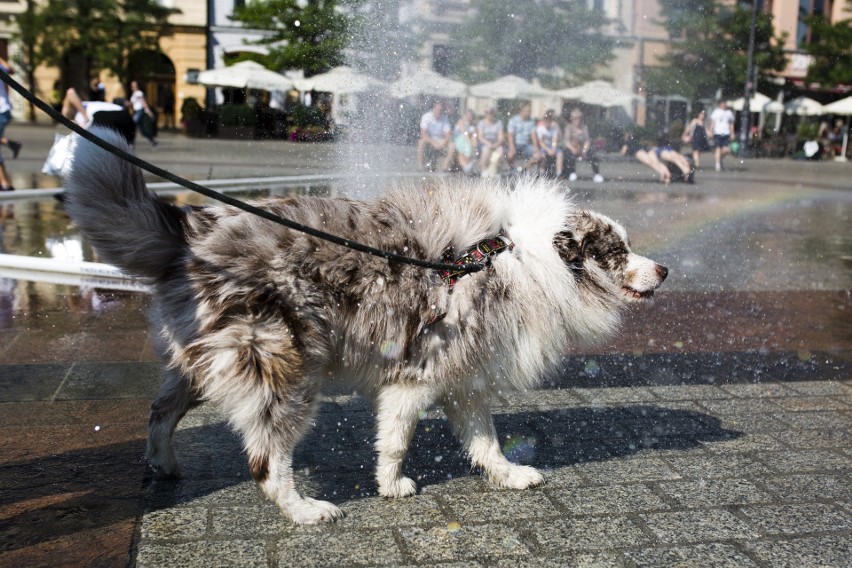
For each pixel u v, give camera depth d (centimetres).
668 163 2111
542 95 2230
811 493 385
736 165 2923
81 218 334
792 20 3850
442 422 473
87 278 810
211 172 1731
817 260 1071
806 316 748
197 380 344
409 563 315
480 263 361
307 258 339
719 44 3122
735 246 1175
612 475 403
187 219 348
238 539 329
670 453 432
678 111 2966
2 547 316
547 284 371
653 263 393
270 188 1424
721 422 479
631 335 668
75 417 454
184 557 314
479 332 358
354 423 461
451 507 366
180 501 361
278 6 2983
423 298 351
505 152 1902
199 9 3716
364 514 356
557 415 486
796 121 3625
